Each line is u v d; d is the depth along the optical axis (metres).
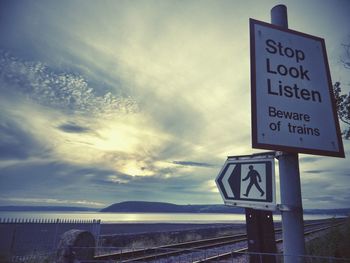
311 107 2.93
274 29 3.12
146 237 15.50
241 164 2.85
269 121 2.74
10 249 8.97
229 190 2.86
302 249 2.29
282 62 3.01
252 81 2.85
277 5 3.29
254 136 2.65
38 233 10.80
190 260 9.73
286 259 2.31
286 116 2.81
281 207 2.42
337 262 4.96
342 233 8.49
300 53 3.13
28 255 8.88
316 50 3.23
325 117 2.93
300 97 2.93
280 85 2.91
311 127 2.84
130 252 10.68
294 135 2.76
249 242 2.57
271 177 2.57
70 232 7.45
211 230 22.02
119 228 25.55
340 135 2.90
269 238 2.47
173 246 12.93
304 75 3.05
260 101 2.79
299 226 2.34
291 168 2.59
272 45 3.05
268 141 2.66
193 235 19.17
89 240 7.61
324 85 3.08
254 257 2.49
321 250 8.29
